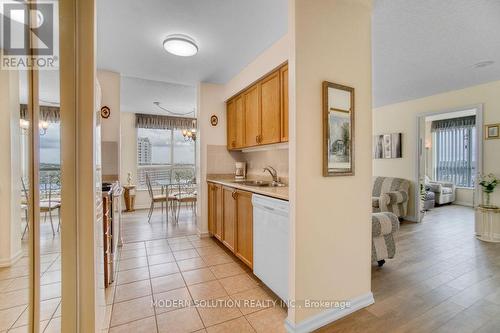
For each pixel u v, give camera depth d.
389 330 1.64
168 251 3.07
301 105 1.61
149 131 6.22
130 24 2.14
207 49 2.62
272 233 1.98
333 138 1.72
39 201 1.19
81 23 1.27
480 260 2.79
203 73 3.32
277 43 2.45
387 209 4.33
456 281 2.30
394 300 1.99
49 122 1.25
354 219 1.86
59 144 1.24
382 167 5.32
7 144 1.27
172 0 1.83
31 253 1.16
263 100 2.80
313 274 1.68
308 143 1.64
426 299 2.00
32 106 1.15
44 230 1.29
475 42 2.50
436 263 2.71
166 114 6.19
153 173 6.24
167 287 2.18
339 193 1.78
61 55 1.24
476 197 3.85
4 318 1.33
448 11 2.00
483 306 1.91
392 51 2.70
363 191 1.91
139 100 4.86
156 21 2.10
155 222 4.57
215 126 3.79
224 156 3.86
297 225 1.61
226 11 1.97
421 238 3.62
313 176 1.67
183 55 2.63
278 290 1.90
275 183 2.95
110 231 2.26
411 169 4.77
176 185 5.54
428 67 3.16
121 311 1.83
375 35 2.37
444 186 6.66
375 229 2.44
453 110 4.16
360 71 1.87
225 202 3.05
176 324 1.70
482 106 3.82
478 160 3.85
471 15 2.05
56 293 1.31
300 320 1.62
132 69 3.17
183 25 2.17
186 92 4.34
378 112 5.41
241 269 2.55
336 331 1.64
